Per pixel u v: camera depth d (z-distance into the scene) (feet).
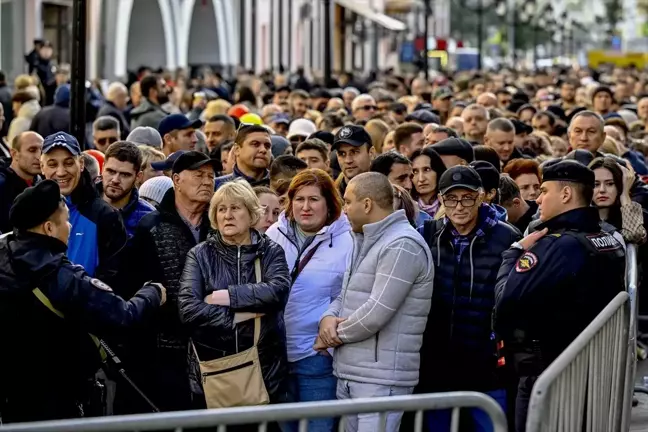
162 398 50.80
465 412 43.16
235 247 47.50
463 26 642.63
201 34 298.97
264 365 46.75
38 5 204.54
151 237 50.75
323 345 48.03
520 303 45.57
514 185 60.80
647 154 99.45
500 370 49.34
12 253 43.06
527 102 134.82
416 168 60.54
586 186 46.42
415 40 386.32
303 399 49.62
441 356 49.57
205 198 50.93
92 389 48.67
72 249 51.60
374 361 47.50
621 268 47.11
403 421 46.68
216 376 46.34
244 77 184.44
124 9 236.43
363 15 375.86
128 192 58.44
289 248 50.47
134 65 275.59
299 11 376.27
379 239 47.93
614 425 47.11
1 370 43.62
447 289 49.32
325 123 95.81
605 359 44.19
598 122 79.30
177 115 74.90
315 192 49.90
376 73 297.33
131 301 44.75
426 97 160.56
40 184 43.34
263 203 54.54
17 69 198.29
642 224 58.65
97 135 79.36
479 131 89.97
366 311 47.11
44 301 43.09
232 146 69.21
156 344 50.78
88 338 44.93
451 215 48.93
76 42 73.26
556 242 45.70
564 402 38.93
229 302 46.32
